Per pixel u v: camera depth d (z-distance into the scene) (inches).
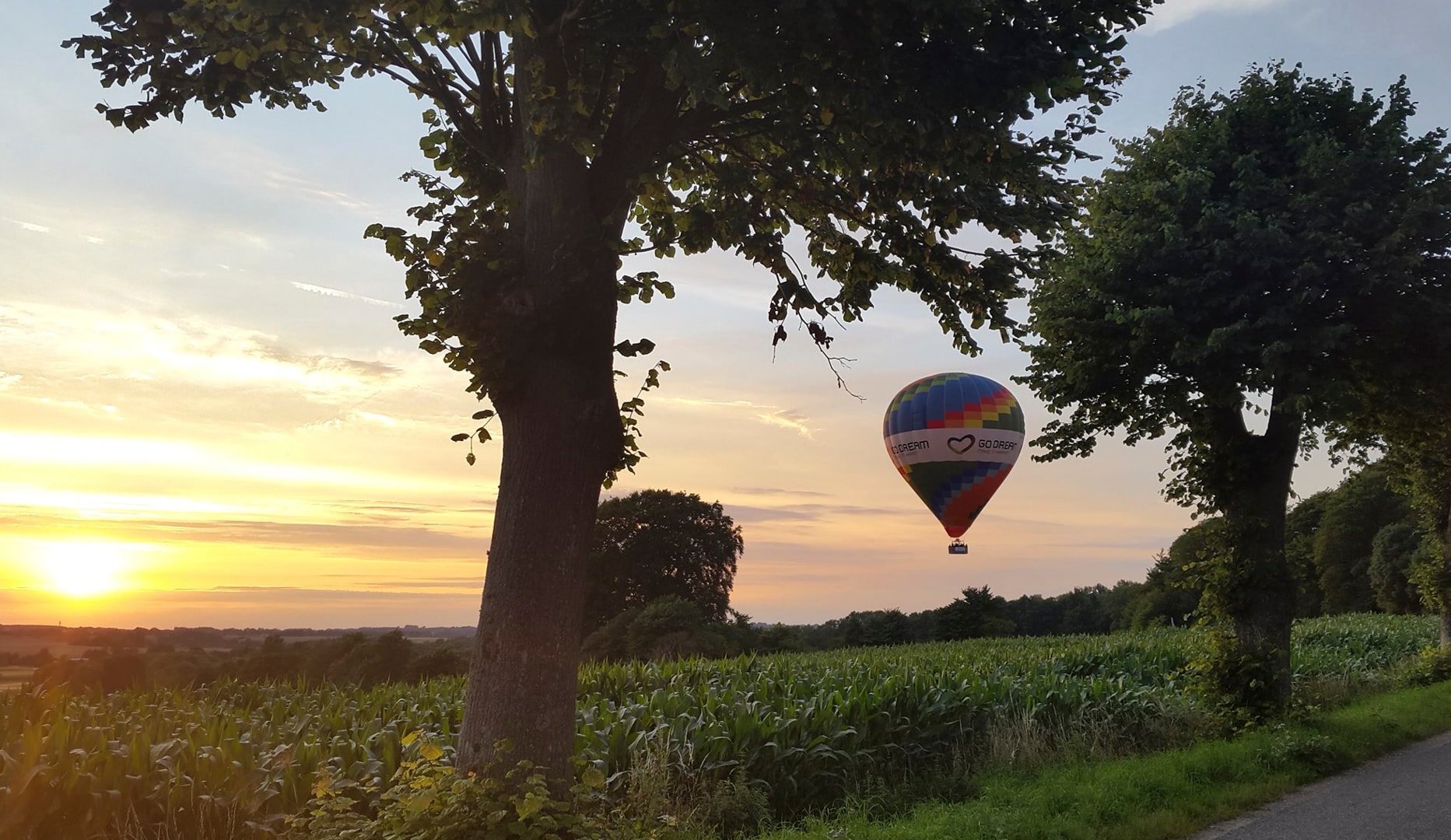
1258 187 526.3
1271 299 509.7
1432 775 380.5
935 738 452.1
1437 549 820.6
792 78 243.1
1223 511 570.6
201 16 252.2
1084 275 557.6
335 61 278.8
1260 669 512.7
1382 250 485.1
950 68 243.0
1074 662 776.3
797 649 2276.1
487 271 255.8
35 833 245.4
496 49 280.8
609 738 351.9
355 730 340.8
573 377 254.8
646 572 2268.7
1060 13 257.0
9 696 345.4
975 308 360.2
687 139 300.8
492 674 244.5
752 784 357.1
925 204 335.0
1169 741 485.4
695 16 228.4
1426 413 563.2
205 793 263.9
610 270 265.1
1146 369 556.4
